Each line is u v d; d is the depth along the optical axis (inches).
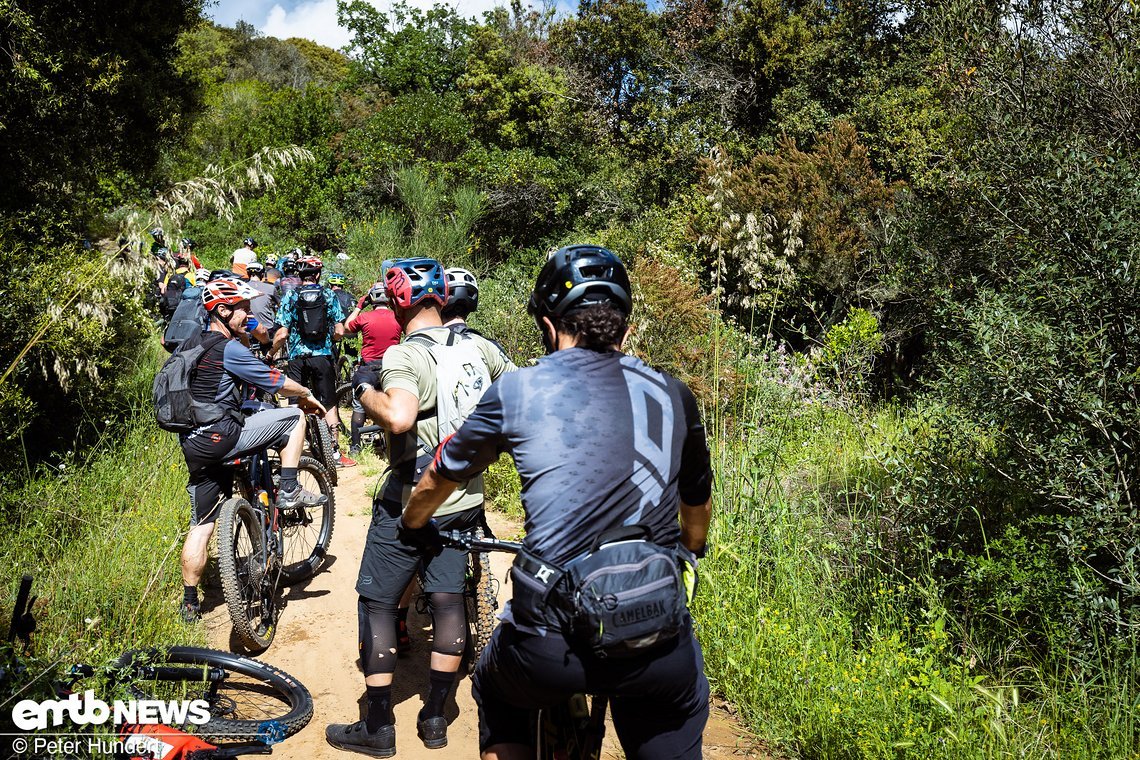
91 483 222.8
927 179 461.1
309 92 1067.3
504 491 276.5
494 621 157.6
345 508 268.2
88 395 262.7
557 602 77.0
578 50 943.0
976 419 178.9
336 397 317.4
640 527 79.7
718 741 143.9
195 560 172.9
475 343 139.4
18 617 129.3
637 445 81.0
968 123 268.5
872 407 361.7
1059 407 158.6
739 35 770.2
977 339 167.3
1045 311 176.6
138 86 327.9
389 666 135.1
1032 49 243.8
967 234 272.2
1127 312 166.2
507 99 919.7
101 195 337.1
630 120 918.4
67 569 176.2
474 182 840.9
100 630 156.8
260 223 858.1
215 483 175.5
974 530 180.4
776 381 340.2
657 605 74.0
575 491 78.3
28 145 290.0
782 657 151.9
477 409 84.3
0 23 268.8
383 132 881.5
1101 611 140.9
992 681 148.1
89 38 311.1
